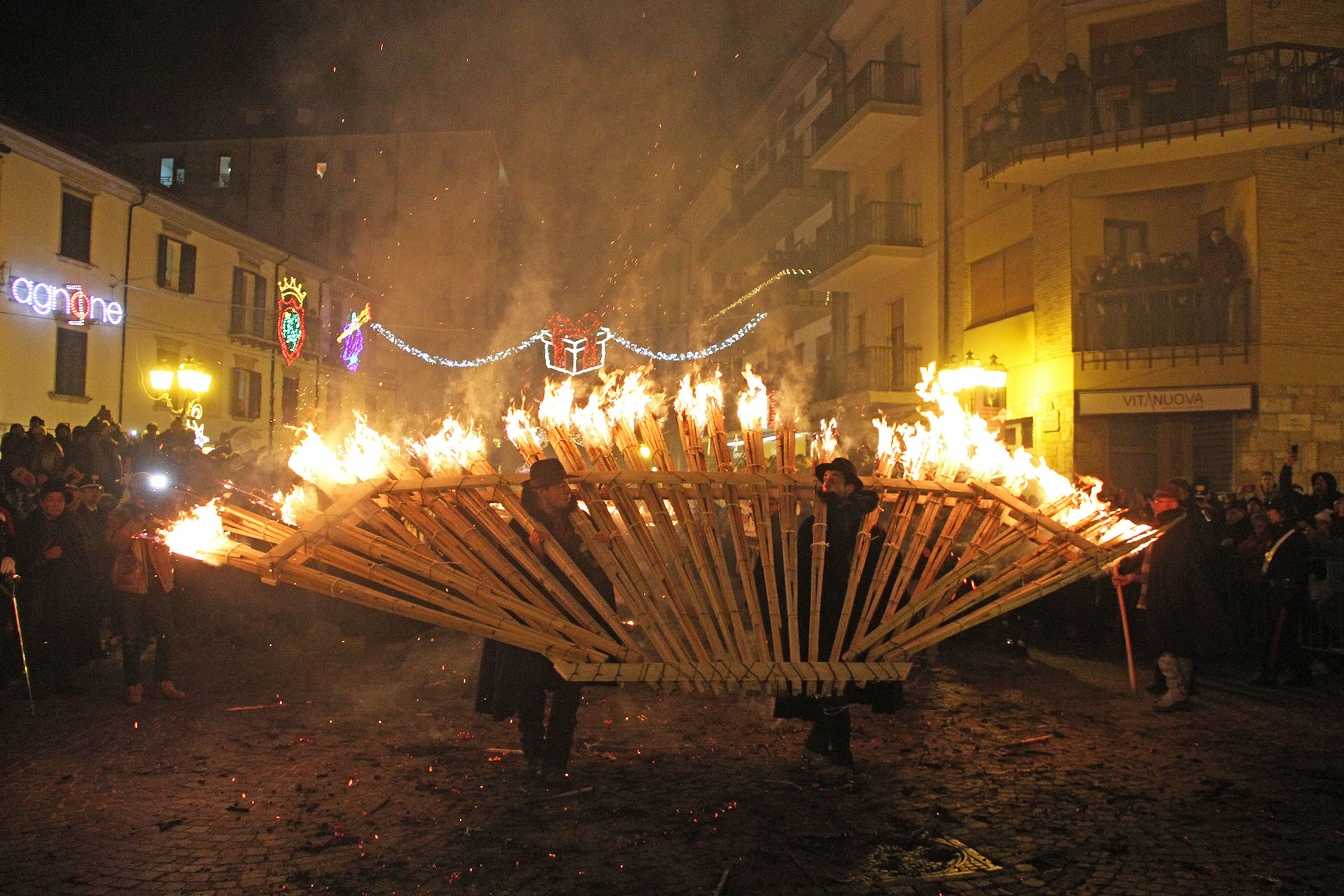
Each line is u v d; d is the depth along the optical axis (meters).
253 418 29.34
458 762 5.27
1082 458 14.59
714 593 4.55
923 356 19.30
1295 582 7.74
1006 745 5.75
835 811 4.48
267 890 3.59
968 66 17.67
